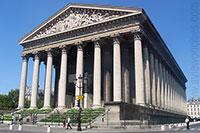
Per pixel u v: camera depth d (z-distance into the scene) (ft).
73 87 229.04
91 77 216.95
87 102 200.64
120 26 173.47
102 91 203.00
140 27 167.73
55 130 108.88
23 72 222.28
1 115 180.65
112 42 190.29
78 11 199.72
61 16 210.18
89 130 106.73
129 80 194.49
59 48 206.28
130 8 168.86
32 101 205.98
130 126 118.73
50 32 213.46
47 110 182.91
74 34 196.65
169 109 246.47
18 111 201.05
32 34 225.76
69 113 150.51
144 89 173.06
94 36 184.03
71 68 240.12
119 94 160.35
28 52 224.74
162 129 115.44
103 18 182.60
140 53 162.20
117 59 167.63
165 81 236.84
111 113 116.78
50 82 201.98
